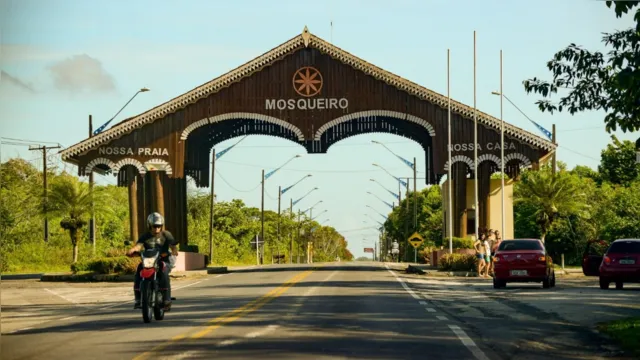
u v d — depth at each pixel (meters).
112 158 72.56
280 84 73.44
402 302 34.03
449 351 19.00
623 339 21.03
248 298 36.28
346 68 73.50
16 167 119.62
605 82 27.38
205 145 85.75
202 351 18.84
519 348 20.03
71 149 72.12
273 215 195.25
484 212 74.44
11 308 35.41
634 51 24.09
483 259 60.62
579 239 96.19
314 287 44.62
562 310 30.83
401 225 169.50
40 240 98.00
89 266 62.84
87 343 20.84
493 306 32.78
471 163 72.31
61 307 35.50
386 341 20.70
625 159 122.75
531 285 50.06
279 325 24.52
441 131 72.75
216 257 131.00
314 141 80.56
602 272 44.19
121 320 27.22
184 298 37.22
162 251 26.48
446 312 29.75
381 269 76.31
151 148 72.81
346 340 20.88
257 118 73.19
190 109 73.19
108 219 114.88
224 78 72.88
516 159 72.56
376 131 86.00
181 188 81.00
